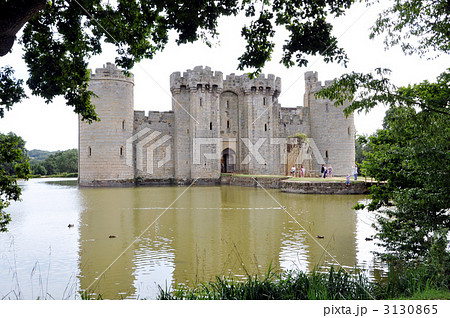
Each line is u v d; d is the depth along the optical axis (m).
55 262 10.88
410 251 9.50
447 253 7.44
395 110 8.13
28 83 9.94
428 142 8.28
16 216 19.44
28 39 9.92
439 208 9.18
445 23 8.26
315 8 9.28
